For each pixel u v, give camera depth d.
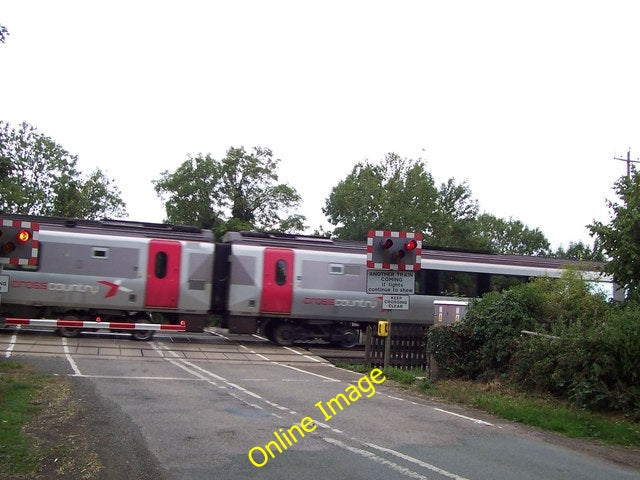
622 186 14.67
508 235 75.81
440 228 45.09
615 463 7.97
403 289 15.47
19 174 37.50
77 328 19.95
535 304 13.82
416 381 14.36
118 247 20.39
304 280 21.86
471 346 14.30
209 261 21.16
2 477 5.93
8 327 20.84
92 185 41.44
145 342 20.00
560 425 9.95
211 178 42.25
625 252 13.69
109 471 6.38
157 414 9.22
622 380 10.90
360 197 42.53
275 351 20.12
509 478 6.83
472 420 10.28
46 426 7.98
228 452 7.33
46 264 19.83
